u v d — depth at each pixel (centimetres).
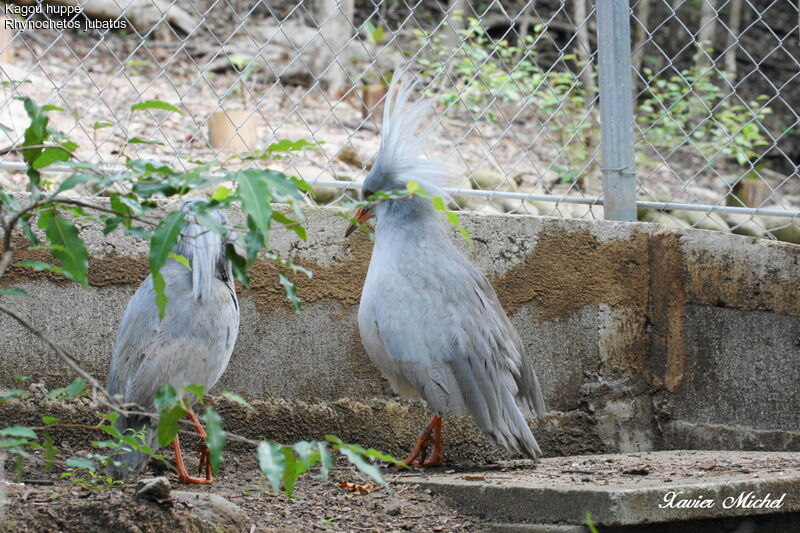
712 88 1655
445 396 864
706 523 761
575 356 1053
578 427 1045
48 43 1981
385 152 936
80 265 545
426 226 916
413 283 882
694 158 2177
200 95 1914
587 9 2094
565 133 1800
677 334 1062
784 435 1085
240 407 965
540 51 2523
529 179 1686
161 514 646
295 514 751
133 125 1577
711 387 1071
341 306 1005
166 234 487
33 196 511
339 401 998
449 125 1945
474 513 786
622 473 827
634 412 1060
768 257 1087
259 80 2050
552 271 1048
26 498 691
